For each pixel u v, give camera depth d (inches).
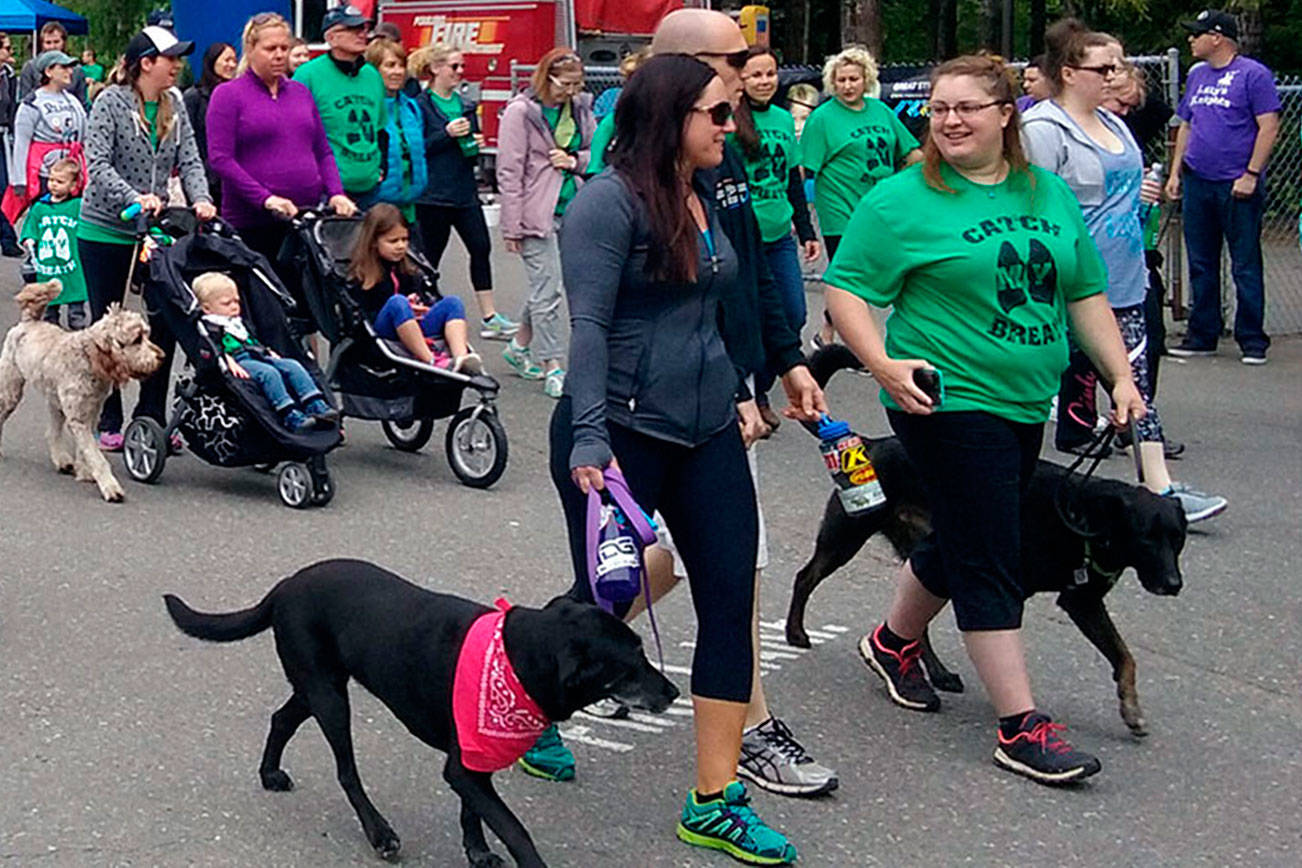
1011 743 206.1
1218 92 464.8
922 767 208.2
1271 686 238.8
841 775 205.6
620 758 208.7
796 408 198.7
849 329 202.1
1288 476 354.9
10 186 516.4
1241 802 200.5
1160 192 369.4
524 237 418.0
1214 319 484.7
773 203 353.1
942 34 1194.6
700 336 179.0
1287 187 679.1
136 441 335.9
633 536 170.1
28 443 367.9
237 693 227.1
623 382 176.7
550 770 200.5
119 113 344.8
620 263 173.5
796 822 192.4
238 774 201.6
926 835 189.9
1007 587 205.9
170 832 186.1
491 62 852.6
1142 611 269.3
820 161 405.4
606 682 158.9
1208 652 251.8
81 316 454.6
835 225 407.2
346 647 176.9
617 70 789.2
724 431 180.7
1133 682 217.8
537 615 162.4
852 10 970.1
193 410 324.8
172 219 330.0
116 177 340.8
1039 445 207.9
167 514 315.3
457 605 172.9
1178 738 219.5
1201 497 313.0
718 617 180.7
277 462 323.0
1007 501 202.4
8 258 687.7
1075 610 217.3
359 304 339.3
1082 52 297.3
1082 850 187.2
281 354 332.5
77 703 222.5
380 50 426.6
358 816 183.2
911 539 227.5
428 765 205.8
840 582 281.9
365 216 347.9
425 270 358.6
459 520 316.5
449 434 344.5
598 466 169.8
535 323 421.7
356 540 301.9
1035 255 199.5
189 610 190.1
